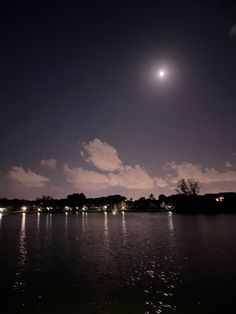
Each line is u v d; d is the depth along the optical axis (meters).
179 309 20.95
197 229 81.94
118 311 20.83
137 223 121.00
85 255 43.50
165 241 58.44
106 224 119.81
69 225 117.19
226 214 161.50
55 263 37.56
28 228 101.69
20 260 39.84
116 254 44.00
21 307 21.77
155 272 31.64
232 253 42.06
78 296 24.02
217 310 20.67
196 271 31.66
